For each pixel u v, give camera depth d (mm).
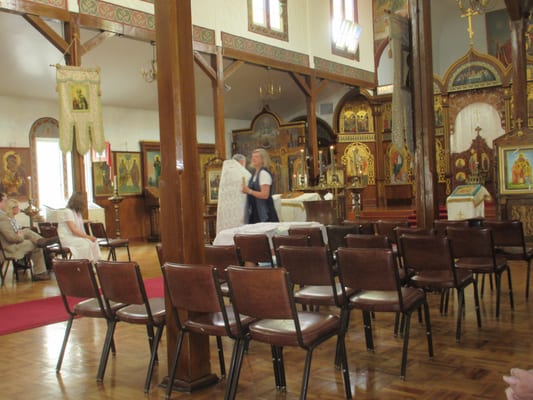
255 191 6871
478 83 17984
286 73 17312
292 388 3816
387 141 19719
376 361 4277
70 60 10125
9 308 7062
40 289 8539
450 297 6504
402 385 3740
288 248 4207
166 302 3887
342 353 3564
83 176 9758
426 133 7137
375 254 3869
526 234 9609
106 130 16203
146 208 17062
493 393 3529
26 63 12422
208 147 19031
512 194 9688
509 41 21406
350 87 19625
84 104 9508
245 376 4105
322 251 4055
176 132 3838
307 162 16766
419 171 7230
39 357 4863
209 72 13406
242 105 19094
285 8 15750
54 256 10188
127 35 11336
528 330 4973
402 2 19891
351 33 18250
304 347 3287
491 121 17922
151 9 11812
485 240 5234
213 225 13656
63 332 5754
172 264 3660
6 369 4559
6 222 9172
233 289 3400
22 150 14102
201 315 3859
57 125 14828
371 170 19828
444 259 4641
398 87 7254
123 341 5250
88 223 9945
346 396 3574
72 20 10195
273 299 3223
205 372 3951
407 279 4938
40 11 9711
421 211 7215
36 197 14344
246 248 5379
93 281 4160
